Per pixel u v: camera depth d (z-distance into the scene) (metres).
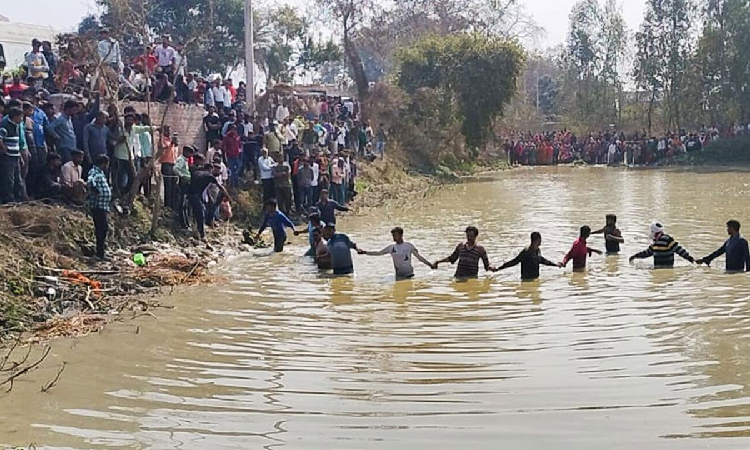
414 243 18.33
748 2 52.81
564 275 13.87
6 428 7.03
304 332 10.19
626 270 14.19
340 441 6.62
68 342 9.83
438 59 44.91
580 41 69.94
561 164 55.59
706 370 8.21
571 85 71.88
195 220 18.17
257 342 9.73
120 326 10.59
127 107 17.77
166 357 9.14
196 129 21.95
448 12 56.59
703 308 10.97
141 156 17.44
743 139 48.94
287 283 13.65
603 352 8.96
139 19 22.59
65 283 12.42
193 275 14.14
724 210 23.62
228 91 24.09
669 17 57.25
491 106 45.38
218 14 42.47
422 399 7.55
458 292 12.60
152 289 12.98
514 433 6.69
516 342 9.48
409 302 11.91
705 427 6.72
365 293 12.67
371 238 19.31
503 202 28.27
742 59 52.56
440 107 43.81
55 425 7.09
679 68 56.44
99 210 14.19
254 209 21.11
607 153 54.34
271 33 49.03
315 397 7.70
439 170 42.03
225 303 11.98
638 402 7.34
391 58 51.00
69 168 15.23
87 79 19.27
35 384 8.23
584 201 27.75
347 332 10.15
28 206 14.14
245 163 22.61
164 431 6.93
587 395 7.55
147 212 17.16
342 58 52.03
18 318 10.62
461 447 6.44
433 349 9.25
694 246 16.88
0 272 11.66
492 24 58.50
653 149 50.31
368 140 34.97
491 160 52.47
